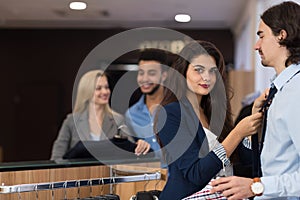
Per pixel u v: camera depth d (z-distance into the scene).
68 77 8.51
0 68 8.52
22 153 8.44
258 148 1.87
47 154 8.43
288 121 1.66
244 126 1.80
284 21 1.74
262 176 1.79
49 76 8.49
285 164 1.70
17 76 8.50
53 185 1.88
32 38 8.51
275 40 1.76
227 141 1.81
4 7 6.79
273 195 1.68
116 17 7.49
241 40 7.28
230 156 1.91
